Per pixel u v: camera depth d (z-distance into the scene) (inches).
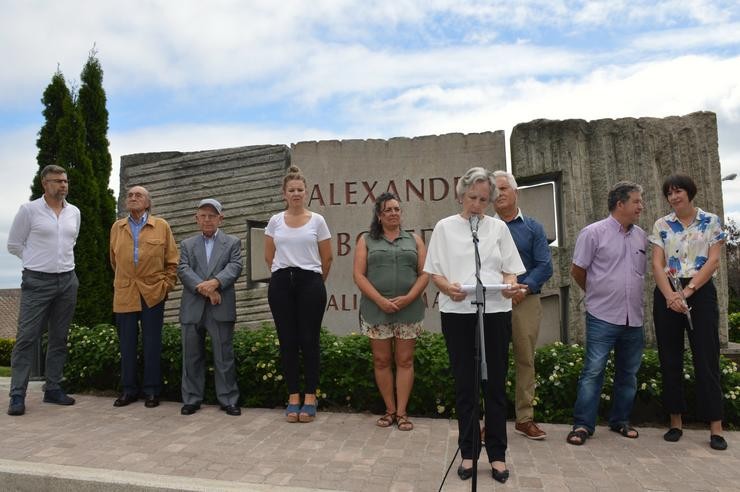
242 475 131.6
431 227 247.8
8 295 1025.5
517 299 145.5
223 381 192.2
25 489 129.6
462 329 133.8
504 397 133.4
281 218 185.3
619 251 163.5
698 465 141.3
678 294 159.3
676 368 164.6
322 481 128.3
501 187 161.3
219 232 201.8
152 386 199.9
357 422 178.4
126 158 288.2
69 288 199.9
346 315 250.1
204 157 277.3
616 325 162.2
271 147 268.5
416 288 171.2
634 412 186.9
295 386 181.2
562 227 240.5
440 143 250.1
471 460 132.0
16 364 188.7
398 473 133.9
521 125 244.8
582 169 238.7
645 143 237.5
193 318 190.9
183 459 142.3
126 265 199.9
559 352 197.6
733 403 174.1
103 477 127.2
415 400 188.5
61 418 182.1
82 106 324.2
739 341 406.0
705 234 161.5
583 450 152.9
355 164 255.3
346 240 252.7
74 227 201.9
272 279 181.8
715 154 235.6
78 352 225.1
